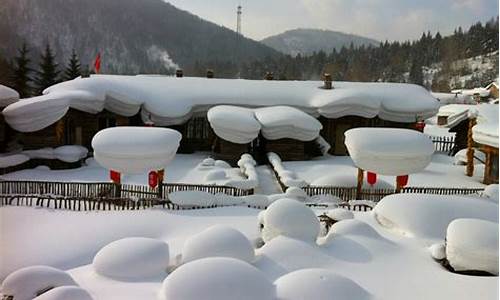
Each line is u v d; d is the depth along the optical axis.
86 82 25.12
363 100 27.39
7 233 13.20
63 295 7.86
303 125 25.16
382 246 11.73
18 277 8.97
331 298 8.27
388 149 16.81
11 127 24.09
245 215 15.36
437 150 33.03
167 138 16.11
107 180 20.44
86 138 26.14
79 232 13.66
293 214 11.70
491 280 10.14
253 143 26.61
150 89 28.38
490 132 21.12
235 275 8.17
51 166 22.64
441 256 11.29
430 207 13.95
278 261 10.58
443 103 57.38
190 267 8.40
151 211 15.27
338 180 19.39
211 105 28.36
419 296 9.30
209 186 17.58
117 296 8.90
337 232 12.30
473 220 11.45
